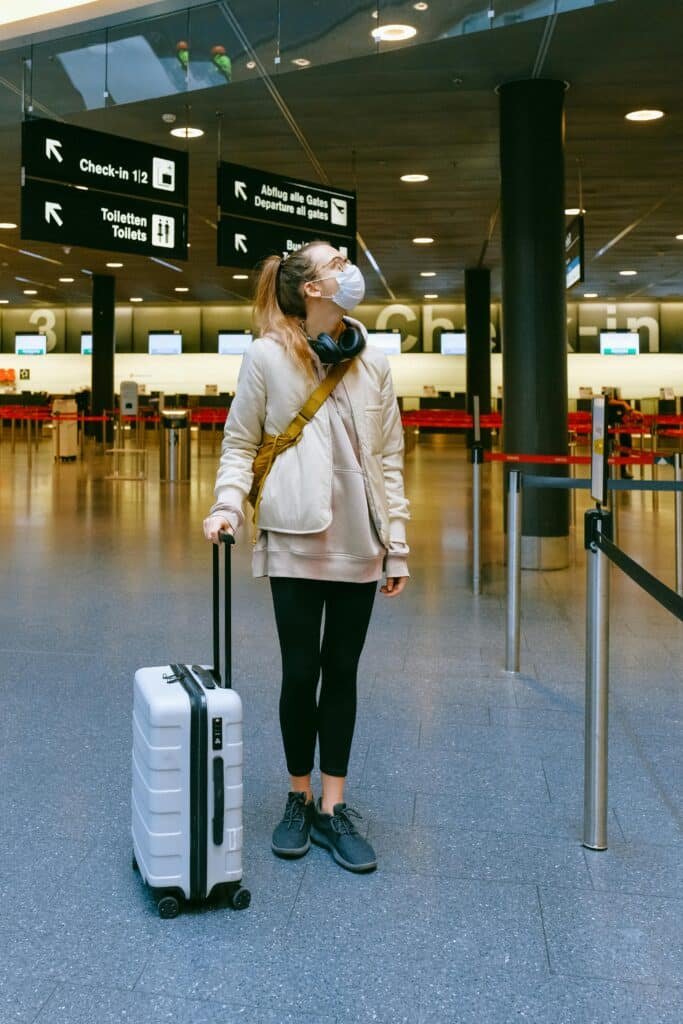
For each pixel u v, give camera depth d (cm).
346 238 1094
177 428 1509
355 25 785
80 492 1327
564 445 813
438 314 3155
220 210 970
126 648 499
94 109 961
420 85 894
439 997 206
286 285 274
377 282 2509
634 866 269
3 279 2547
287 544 269
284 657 278
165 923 235
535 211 833
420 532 961
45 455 2169
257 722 388
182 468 1520
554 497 775
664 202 1479
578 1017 200
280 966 218
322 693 286
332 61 802
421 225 1694
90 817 296
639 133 1082
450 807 308
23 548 834
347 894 252
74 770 333
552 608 611
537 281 818
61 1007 201
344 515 271
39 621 559
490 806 309
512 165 848
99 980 211
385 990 209
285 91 921
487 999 206
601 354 3106
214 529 254
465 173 1291
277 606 277
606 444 276
